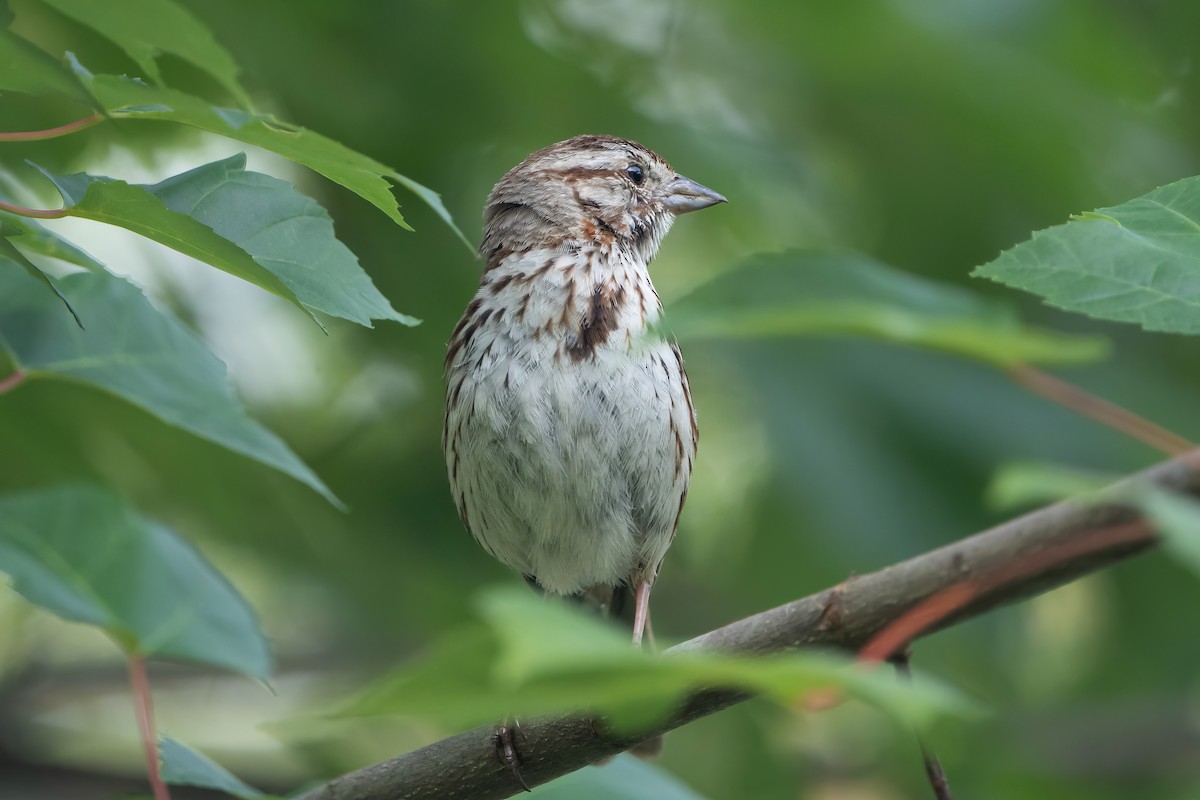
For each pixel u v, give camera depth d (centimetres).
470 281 1180
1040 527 626
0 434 1050
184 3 989
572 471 898
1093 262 484
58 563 541
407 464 1227
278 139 517
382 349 1230
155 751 539
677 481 937
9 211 518
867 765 1353
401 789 694
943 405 1179
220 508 1154
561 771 682
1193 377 1297
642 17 1268
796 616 643
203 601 557
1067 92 1233
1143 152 1295
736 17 1231
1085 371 1234
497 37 1134
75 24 962
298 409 1255
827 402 1171
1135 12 1319
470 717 300
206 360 655
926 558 639
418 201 1160
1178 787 1270
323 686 1334
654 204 1039
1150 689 1316
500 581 1209
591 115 1202
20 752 1252
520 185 1013
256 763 1298
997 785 1277
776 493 1169
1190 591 1300
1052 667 1391
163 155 1106
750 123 1296
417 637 1280
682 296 451
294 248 579
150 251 1264
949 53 1200
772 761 1290
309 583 1199
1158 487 601
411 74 1122
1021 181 1269
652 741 989
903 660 522
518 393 898
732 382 1335
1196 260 478
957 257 1289
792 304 445
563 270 945
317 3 1073
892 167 1291
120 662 1344
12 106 942
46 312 640
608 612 1059
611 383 901
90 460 1071
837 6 1183
